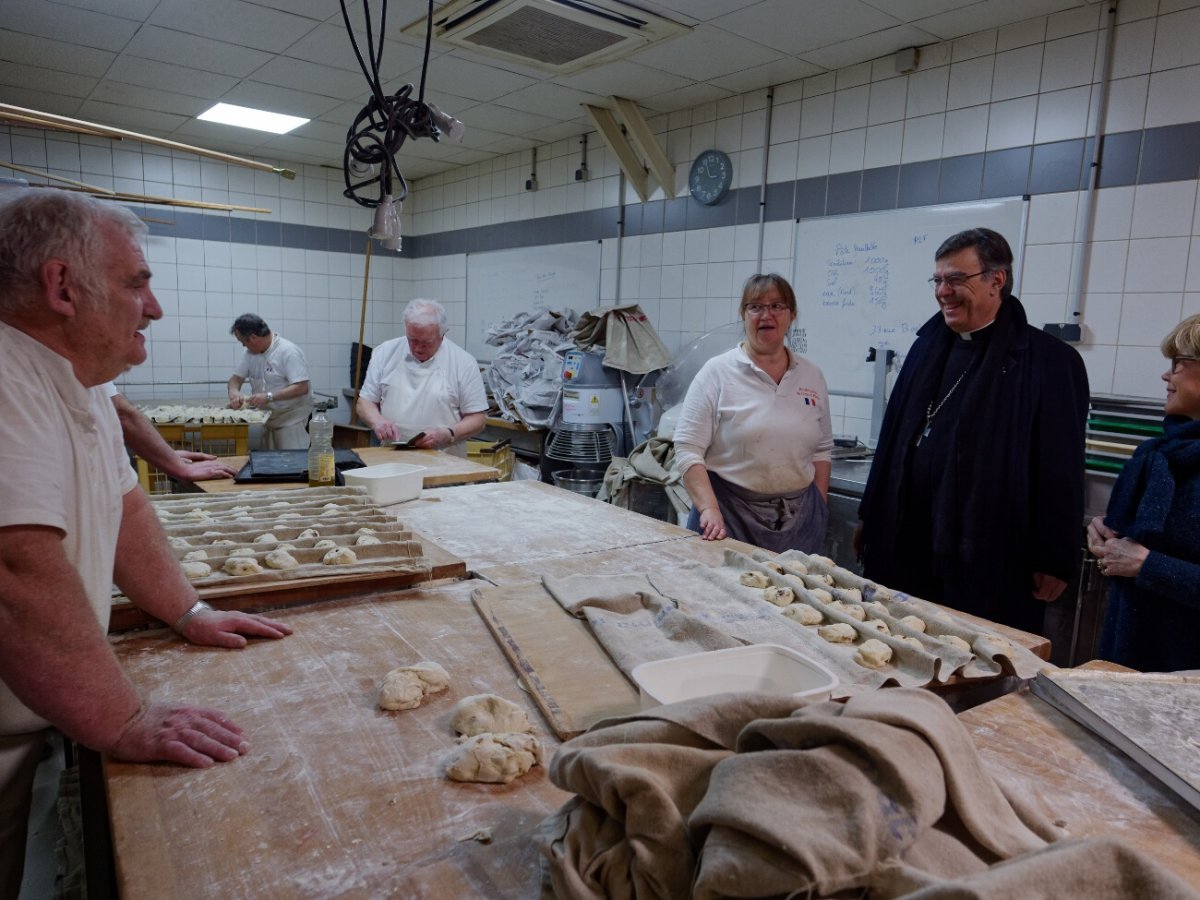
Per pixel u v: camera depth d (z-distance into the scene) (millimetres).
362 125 4504
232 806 766
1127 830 727
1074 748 874
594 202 4559
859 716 624
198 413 4035
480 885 665
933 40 2957
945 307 1840
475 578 1501
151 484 3482
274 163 5559
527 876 678
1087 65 2598
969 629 1204
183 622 1164
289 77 3674
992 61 2834
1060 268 2711
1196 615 1442
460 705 930
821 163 3408
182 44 3279
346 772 832
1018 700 986
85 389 1024
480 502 2170
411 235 6316
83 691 843
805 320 3525
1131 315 2562
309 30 3084
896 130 3135
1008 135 2811
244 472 2260
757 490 2172
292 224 5730
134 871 668
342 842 717
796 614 1279
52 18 3023
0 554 832
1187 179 2412
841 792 557
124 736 846
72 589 870
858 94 3248
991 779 649
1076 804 768
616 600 1303
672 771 640
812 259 3469
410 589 1426
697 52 3150
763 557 1629
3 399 878
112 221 985
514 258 5207
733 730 677
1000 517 1779
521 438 4227
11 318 951
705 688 963
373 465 2400
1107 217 2592
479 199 5492
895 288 3184
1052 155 2701
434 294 6121
